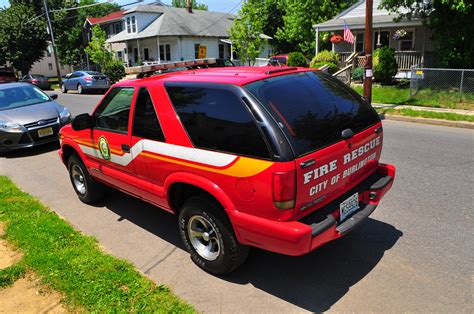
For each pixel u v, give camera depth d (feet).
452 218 14.85
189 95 11.19
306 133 9.75
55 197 19.02
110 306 10.05
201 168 10.68
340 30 76.79
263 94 9.96
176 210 12.87
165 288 10.85
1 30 125.70
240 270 12.00
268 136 9.27
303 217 10.05
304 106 10.36
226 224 10.76
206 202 11.00
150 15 119.03
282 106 9.91
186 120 11.17
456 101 41.06
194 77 11.69
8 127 27.45
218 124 10.34
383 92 49.52
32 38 128.57
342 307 10.11
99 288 10.76
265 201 9.45
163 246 13.76
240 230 10.25
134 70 24.41
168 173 11.87
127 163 13.70
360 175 12.05
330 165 10.17
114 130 14.10
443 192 17.40
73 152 17.48
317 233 9.57
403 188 18.04
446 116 34.73
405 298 10.34
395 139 28.17
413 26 66.95
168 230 15.03
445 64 48.80
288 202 9.26
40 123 28.60
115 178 14.87
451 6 43.50
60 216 16.40
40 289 10.91
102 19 149.79
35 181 21.85
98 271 11.61
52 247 13.15
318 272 11.75
